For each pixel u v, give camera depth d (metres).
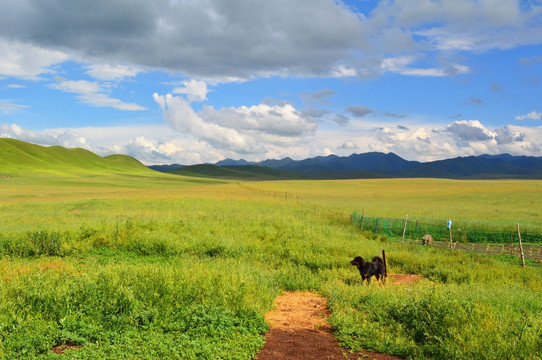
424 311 8.17
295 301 11.35
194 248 17.39
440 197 71.81
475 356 6.21
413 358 6.76
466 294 9.82
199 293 9.39
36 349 6.40
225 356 6.52
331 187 114.12
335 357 6.86
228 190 84.06
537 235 26.08
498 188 89.31
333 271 15.23
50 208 40.00
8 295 8.47
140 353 6.41
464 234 26.69
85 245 17.19
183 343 6.84
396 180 150.12
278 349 7.16
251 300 9.70
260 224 25.89
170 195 62.69
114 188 103.06
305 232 22.95
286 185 122.94
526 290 12.24
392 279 14.34
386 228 28.30
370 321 8.74
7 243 16.02
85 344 6.70
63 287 8.75
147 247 17.27
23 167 180.62
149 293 9.02
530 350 6.13
